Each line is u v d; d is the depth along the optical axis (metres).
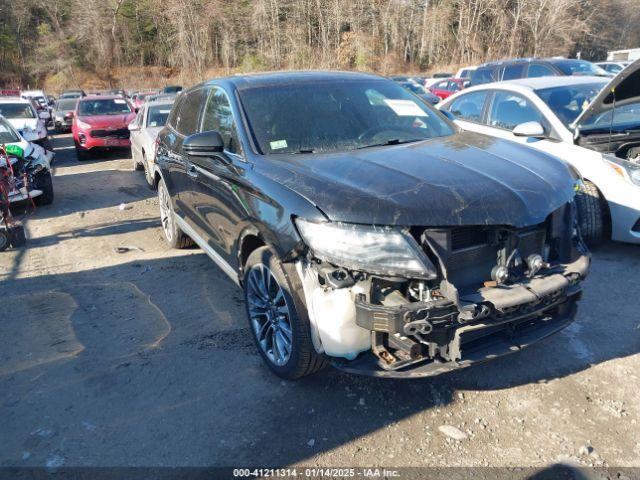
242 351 3.93
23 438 3.10
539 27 53.91
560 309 3.22
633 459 2.74
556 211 3.11
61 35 66.94
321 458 2.84
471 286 2.90
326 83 4.41
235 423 3.14
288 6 61.59
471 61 58.22
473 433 2.97
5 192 6.64
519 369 3.54
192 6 63.69
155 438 3.05
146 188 10.29
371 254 2.74
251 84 4.32
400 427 3.04
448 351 2.82
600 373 3.45
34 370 3.80
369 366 2.92
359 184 3.00
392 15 61.59
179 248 6.32
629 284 4.73
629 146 5.49
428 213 2.75
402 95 4.54
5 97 15.27
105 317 4.59
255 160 3.61
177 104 5.89
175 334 4.23
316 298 2.99
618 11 60.03
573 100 6.20
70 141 20.20
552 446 2.85
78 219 8.08
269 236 3.21
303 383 3.49
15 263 6.13
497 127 6.70
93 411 3.32
